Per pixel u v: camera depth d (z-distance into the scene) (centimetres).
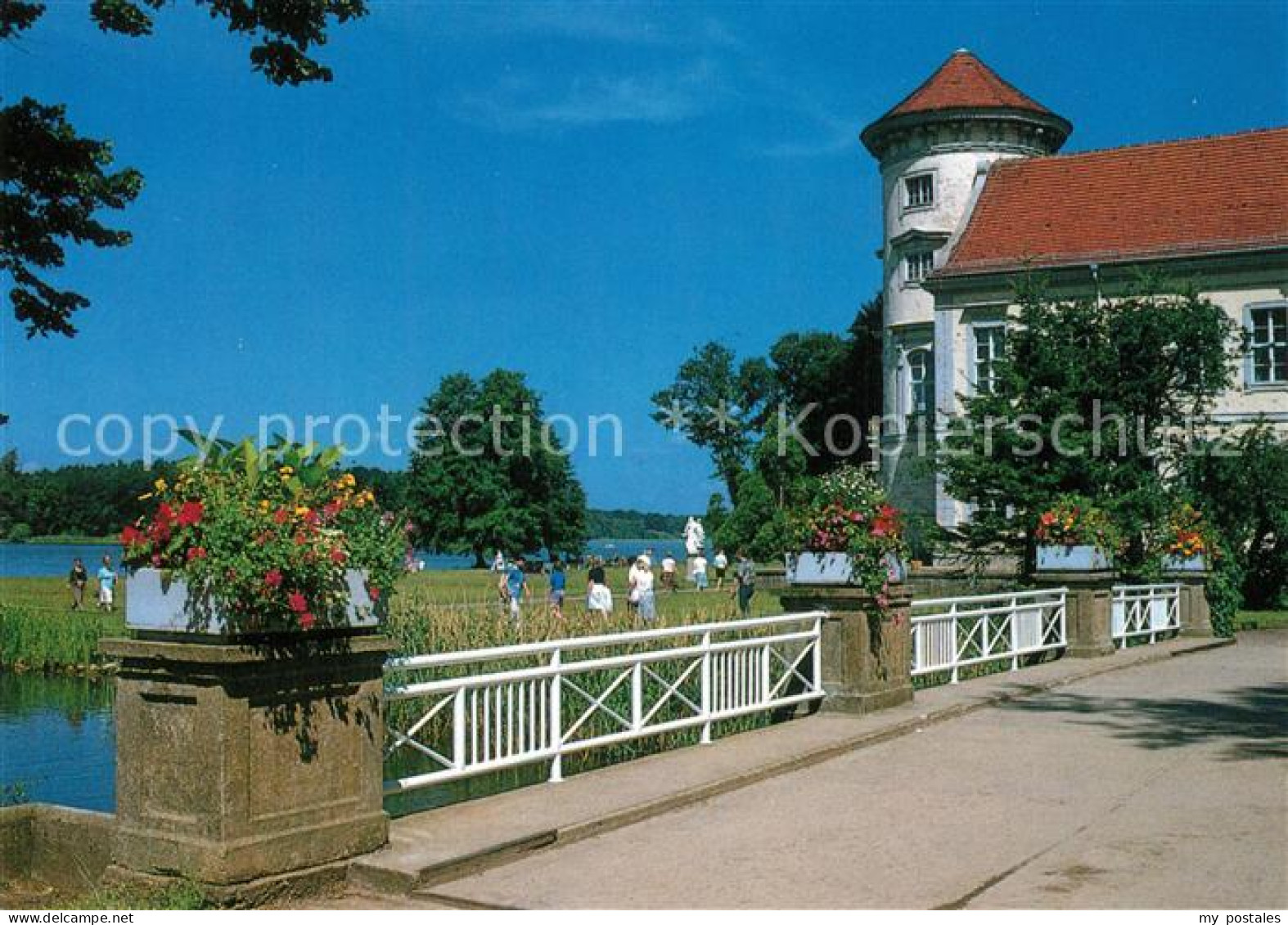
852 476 1333
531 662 1473
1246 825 839
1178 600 2417
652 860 750
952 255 4512
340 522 711
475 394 7812
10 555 11012
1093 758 1092
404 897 676
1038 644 1881
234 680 638
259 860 645
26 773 1723
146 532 662
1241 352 3011
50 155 1570
